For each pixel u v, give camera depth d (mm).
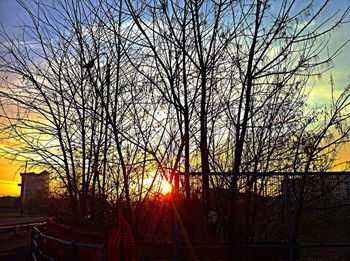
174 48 9336
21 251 19938
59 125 12320
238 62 9398
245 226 8500
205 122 9477
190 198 8320
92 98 11617
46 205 15766
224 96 9656
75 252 7719
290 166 9500
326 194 8297
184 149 9555
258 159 9508
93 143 11672
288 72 9172
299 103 9703
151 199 9547
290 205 7547
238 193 8625
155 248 7715
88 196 11477
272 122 9641
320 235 8203
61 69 11867
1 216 57844
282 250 7668
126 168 10234
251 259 7629
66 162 12508
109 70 10758
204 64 9289
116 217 10164
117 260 6668
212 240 8250
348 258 7863
